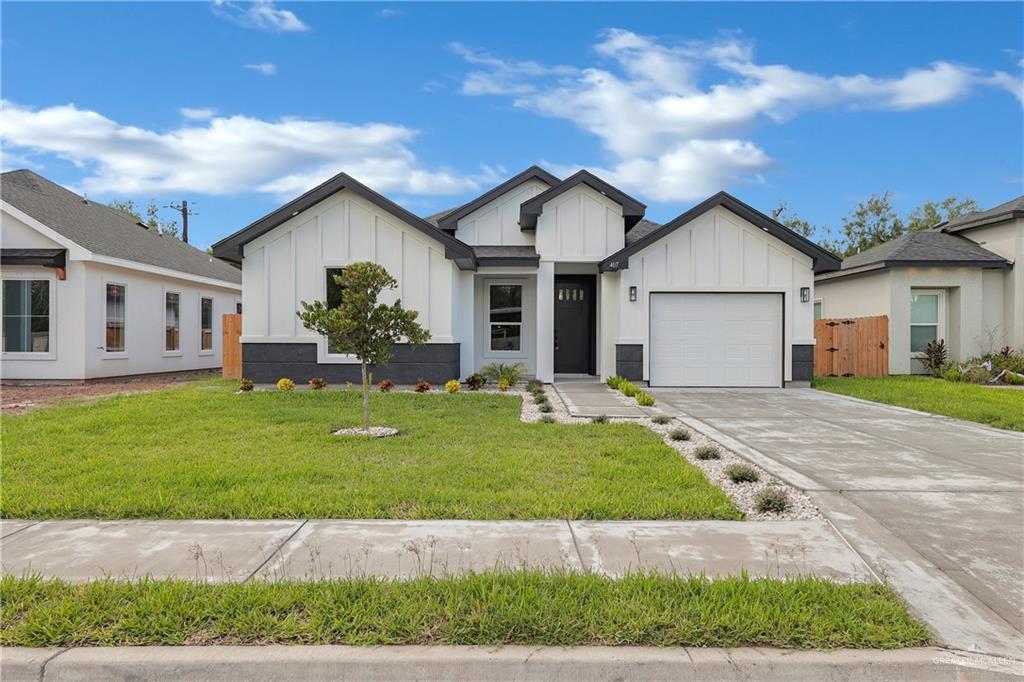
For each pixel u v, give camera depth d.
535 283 15.92
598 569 3.71
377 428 8.11
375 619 3.07
